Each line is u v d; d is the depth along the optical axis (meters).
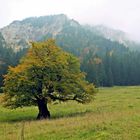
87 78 141.62
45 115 42.78
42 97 42.56
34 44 44.75
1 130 31.25
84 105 54.62
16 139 24.09
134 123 24.45
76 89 43.97
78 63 45.94
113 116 29.47
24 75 42.88
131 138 20.16
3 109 54.38
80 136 22.55
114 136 20.91
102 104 53.53
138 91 80.12
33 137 24.39
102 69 152.88
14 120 42.31
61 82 43.34
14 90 43.03
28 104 43.44
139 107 42.19
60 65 43.53
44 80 42.47
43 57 43.81
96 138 21.08
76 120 30.44
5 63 135.00
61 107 54.31
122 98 61.66
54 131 25.59
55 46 44.88
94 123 26.05
